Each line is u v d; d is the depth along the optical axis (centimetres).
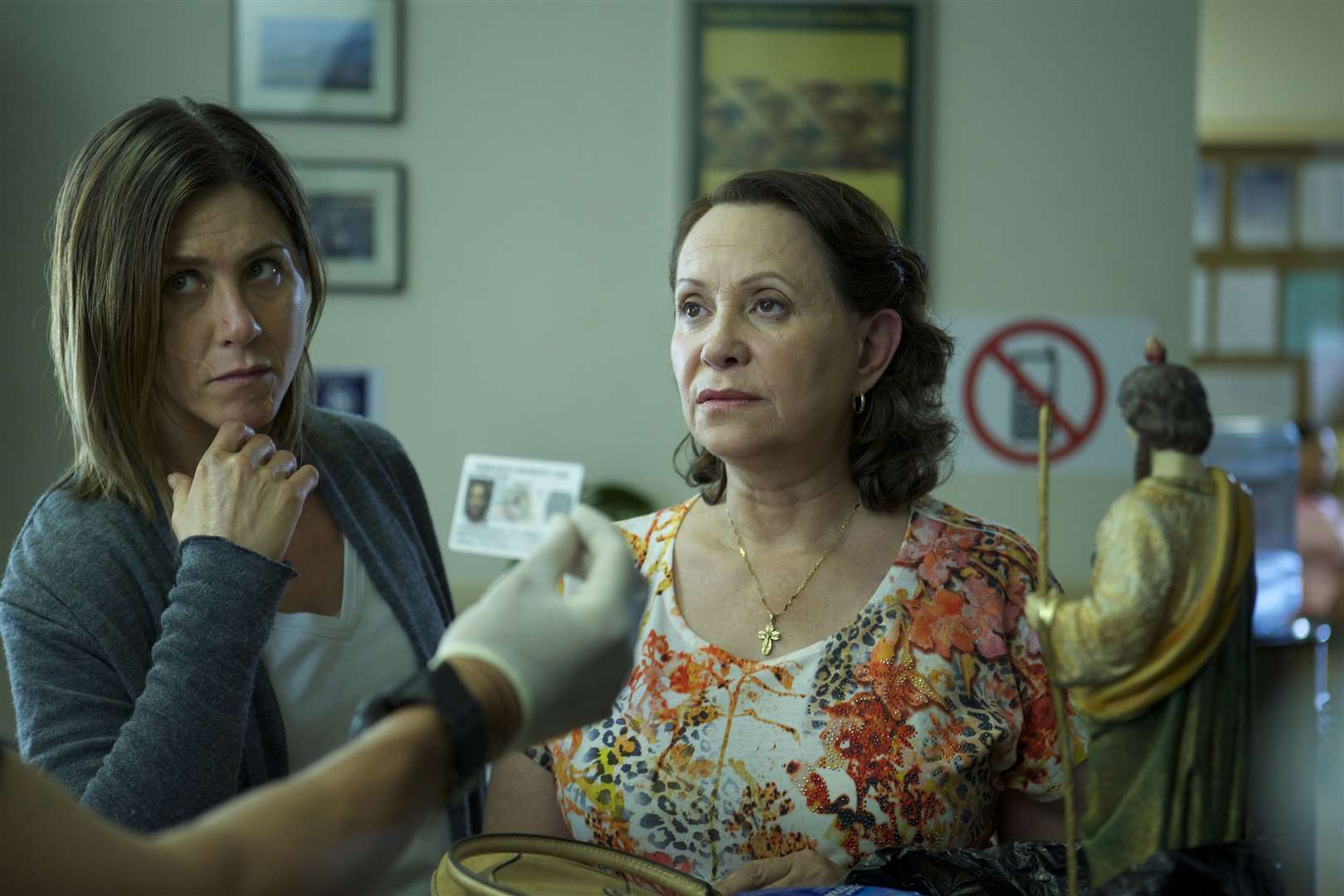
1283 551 279
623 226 402
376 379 399
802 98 404
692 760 119
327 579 145
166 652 116
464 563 398
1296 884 108
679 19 400
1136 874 72
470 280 400
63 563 124
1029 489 410
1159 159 412
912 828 115
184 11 387
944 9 407
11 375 384
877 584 125
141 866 59
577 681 70
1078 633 73
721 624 126
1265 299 791
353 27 392
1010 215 411
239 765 118
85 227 123
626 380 404
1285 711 124
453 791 66
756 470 125
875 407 130
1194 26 410
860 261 122
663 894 96
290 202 134
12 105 382
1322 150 782
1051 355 411
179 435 134
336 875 62
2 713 362
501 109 398
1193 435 73
